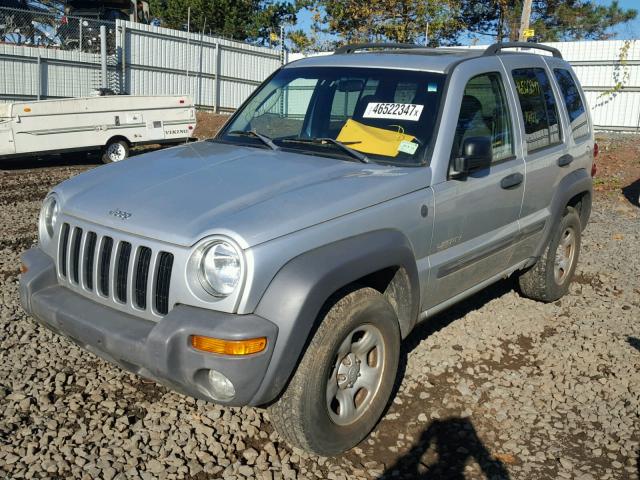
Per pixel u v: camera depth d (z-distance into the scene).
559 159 5.30
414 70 4.35
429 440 3.70
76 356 4.48
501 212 4.56
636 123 21.47
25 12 22.09
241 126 4.76
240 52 29.17
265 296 2.97
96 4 25.55
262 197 3.30
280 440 3.62
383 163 3.94
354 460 3.48
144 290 3.15
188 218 3.15
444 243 4.04
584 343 5.08
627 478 3.43
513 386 4.36
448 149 4.01
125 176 3.78
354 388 3.51
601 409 4.11
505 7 31.92
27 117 13.31
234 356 2.87
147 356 2.97
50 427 3.60
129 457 3.38
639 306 5.99
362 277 3.53
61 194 3.76
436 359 4.69
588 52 21.91
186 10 39.97
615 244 8.37
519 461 3.55
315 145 4.14
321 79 4.63
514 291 6.20
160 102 15.36
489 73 4.59
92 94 15.82
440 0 27.91
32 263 3.73
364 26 28.58
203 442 3.55
